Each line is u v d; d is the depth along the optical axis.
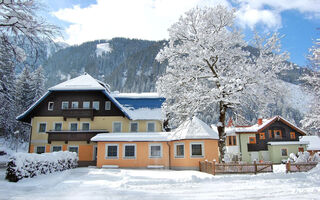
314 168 16.97
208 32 23.17
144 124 32.28
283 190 10.88
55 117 32.12
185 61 22.94
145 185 13.02
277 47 21.62
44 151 31.06
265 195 9.81
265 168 18.33
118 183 13.83
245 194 10.09
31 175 15.75
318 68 25.09
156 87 24.42
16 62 14.63
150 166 25.59
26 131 49.78
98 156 26.48
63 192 11.17
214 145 24.23
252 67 19.72
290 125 42.47
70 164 23.78
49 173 18.17
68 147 30.72
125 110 31.00
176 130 23.14
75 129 31.72
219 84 21.81
